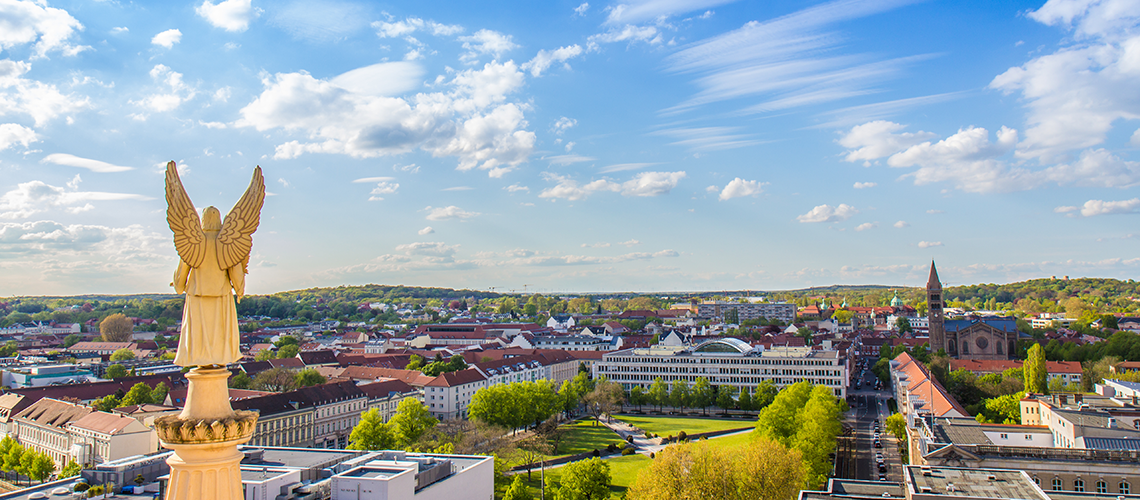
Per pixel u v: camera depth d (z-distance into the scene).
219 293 18.97
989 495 76.94
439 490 92.69
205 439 17.92
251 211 19.56
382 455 102.62
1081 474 90.88
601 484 120.19
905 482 84.88
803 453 132.25
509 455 157.00
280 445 173.12
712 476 110.00
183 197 18.28
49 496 90.38
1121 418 116.00
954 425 127.50
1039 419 147.38
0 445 146.00
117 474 95.06
